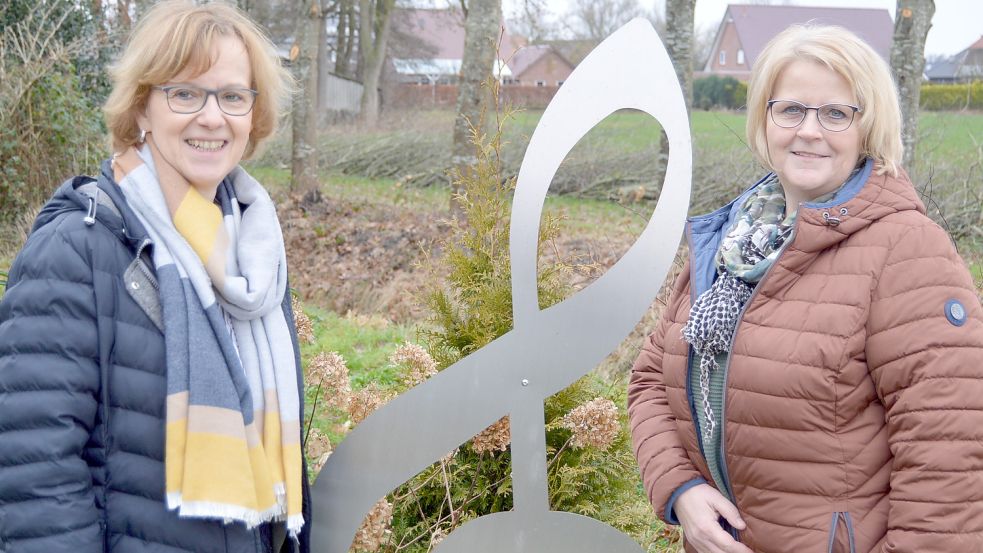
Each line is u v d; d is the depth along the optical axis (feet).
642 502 11.03
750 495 6.11
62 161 29.37
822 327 5.72
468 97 29.81
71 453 5.32
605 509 10.19
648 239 6.78
